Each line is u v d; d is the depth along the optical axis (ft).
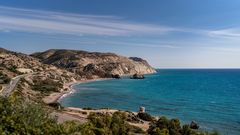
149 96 429.38
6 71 539.70
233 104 349.41
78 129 55.36
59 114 169.48
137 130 152.46
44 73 634.84
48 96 383.45
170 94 460.14
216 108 313.73
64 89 494.18
